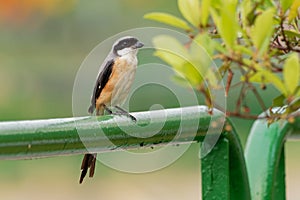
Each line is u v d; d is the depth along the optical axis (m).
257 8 5.37
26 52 31.92
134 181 22.61
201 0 5.41
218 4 5.28
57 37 31.94
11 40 32.12
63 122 4.41
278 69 5.32
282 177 5.73
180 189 21.70
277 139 5.58
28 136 4.25
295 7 5.20
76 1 31.66
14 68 30.81
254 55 4.93
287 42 5.26
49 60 31.19
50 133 4.34
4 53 31.73
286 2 5.21
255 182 5.59
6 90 29.89
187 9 5.28
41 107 29.05
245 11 5.14
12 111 28.78
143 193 21.64
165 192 21.56
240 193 5.22
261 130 5.68
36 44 32.03
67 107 29.06
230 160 5.19
